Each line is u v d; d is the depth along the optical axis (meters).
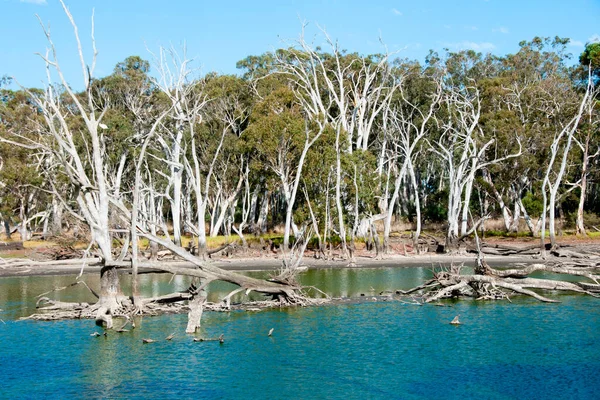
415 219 87.75
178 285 44.62
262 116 59.91
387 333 27.70
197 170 57.66
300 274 50.00
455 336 27.03
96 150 29.83
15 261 53.91
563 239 68.62
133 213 29.47
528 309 32.94
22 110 67.31
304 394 19.91
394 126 77.19
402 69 78.62
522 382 20.91
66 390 20.48
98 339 26.95
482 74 83.69
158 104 68.88
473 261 56.88
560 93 72.25
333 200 60.88
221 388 20.52
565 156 59.53
